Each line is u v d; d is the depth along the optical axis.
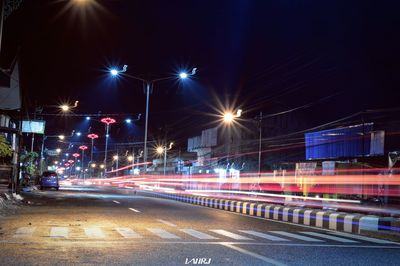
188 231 13.20
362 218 15.06
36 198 29.05
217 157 47.22
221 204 26.05
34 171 58.78
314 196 25.44
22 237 11.06
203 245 10.41
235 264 8.16
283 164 31.70
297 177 27.33
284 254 9.52
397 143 22.75
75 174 153.12
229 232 13.32
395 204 21.06
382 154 23.08
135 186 63.69
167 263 8.07
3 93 34.34
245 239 11.81
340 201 21.42
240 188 34.25
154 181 60.25
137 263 8.02
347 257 9.51
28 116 41.78
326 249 10.62
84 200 28.02
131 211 20.22
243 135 45.09
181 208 23.83
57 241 10.52
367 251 10.61
